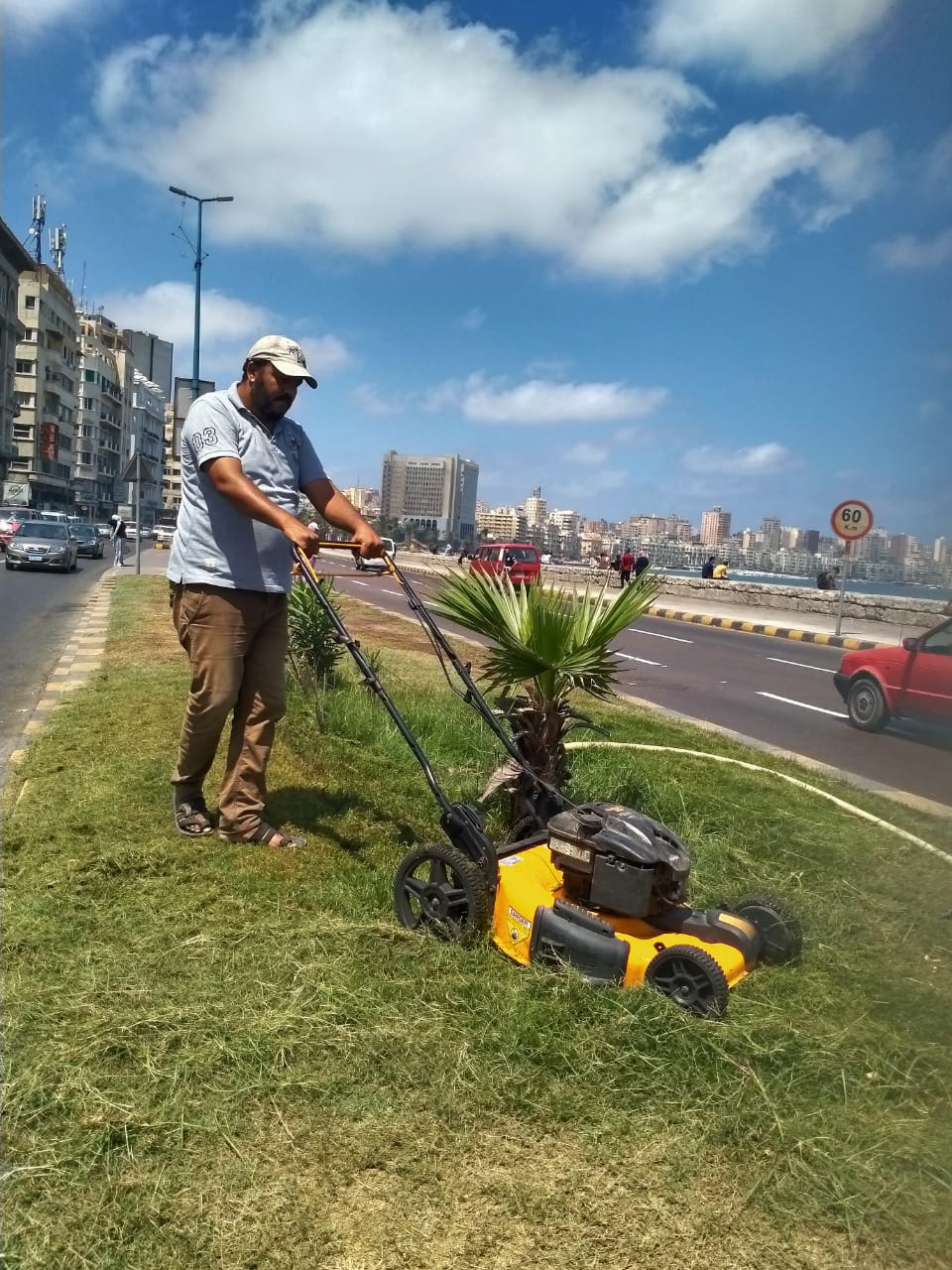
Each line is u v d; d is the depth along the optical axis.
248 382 4.36
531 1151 2.47
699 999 3.19
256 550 4.33
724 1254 2.17
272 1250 2.10
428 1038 2.91
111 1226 2.14
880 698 10.38
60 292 110.44
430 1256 2.11
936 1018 3.38
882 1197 2.37
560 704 4.78
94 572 29.47
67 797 5.12
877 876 5.04
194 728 4.48
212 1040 2.83
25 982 3.12
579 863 3.52
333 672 9.16
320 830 4.89
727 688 13.20
